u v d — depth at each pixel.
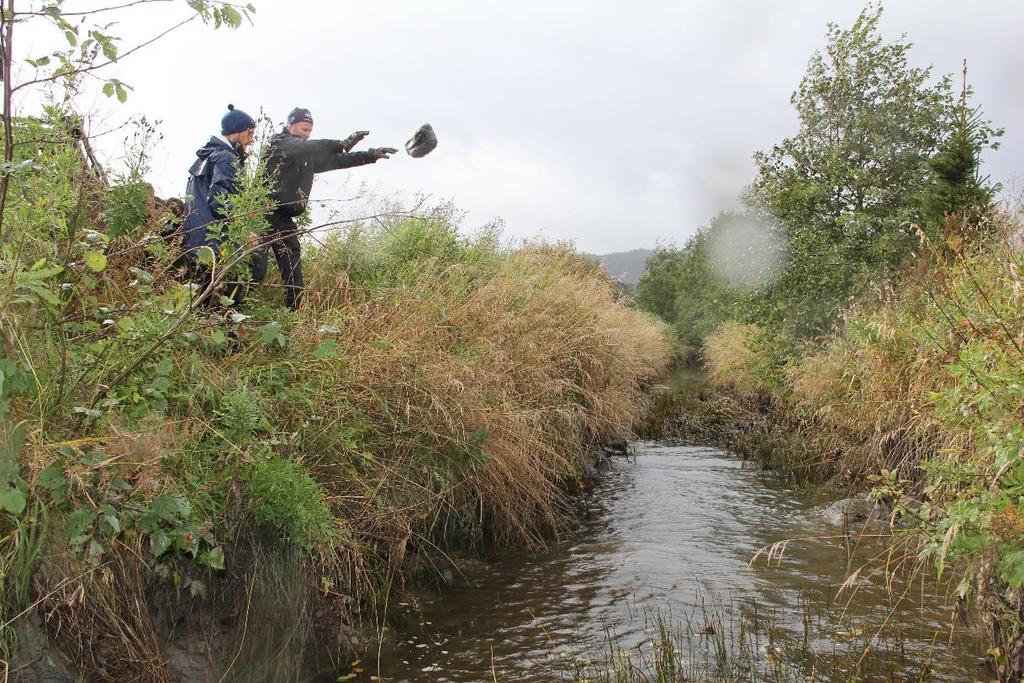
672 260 43.38
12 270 3.26
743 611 4.84
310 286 6.32
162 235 5.18
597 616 4.80
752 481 8.61
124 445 3.33
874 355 7.42
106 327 3.96
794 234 12.48
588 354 8.54
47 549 3.01
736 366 16.92
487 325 6.76
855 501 7.18
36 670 2.88
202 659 3.39
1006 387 3.73
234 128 5.65
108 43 3.34
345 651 4.08
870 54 12.12
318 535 3.89
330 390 4.81
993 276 5.62
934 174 10.34
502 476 5.94
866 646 4.27
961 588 3.64
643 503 7.63
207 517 3.50
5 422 2.98
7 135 3.30
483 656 4.22
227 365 4.52
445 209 8.60
